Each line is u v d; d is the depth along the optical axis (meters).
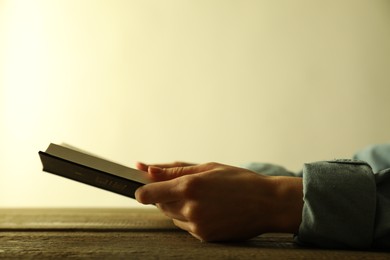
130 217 1.06
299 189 0.68
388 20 2.56
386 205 0.66
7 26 2.44
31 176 2.36
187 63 2.49
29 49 2.44
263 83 2.50
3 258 0.62
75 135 2.41
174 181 0.67
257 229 0.68
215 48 2.51
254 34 2.53
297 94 2.50
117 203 2.35
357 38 2.54
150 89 2.46
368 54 2.54
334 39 2.54
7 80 2.41
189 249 0.66
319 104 2.49
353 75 2.52
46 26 2.46
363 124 2.49
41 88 2.42
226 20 2.53
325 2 2.55
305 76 2.51
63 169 0.72
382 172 0.68
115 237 0.75
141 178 0.71
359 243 0.66
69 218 1.02
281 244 0.70
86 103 2.43
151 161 2.42
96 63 2.46
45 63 2.44
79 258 0.62
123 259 0.62
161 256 0.63
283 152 2.45
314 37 2.54
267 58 2.52
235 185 0.67
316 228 0.66
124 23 2.49
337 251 0.65
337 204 0.66
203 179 0.67
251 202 0.67
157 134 2.44
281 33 2.53
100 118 2.43
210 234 0.68
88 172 0.70
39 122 2.40
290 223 0.67
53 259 0.62
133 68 2.47
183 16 2.52
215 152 2.44
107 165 0.70
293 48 2.53
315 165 0.68
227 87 2.48
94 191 2.35
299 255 0.63
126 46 2.48
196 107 2.46
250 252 0.64
